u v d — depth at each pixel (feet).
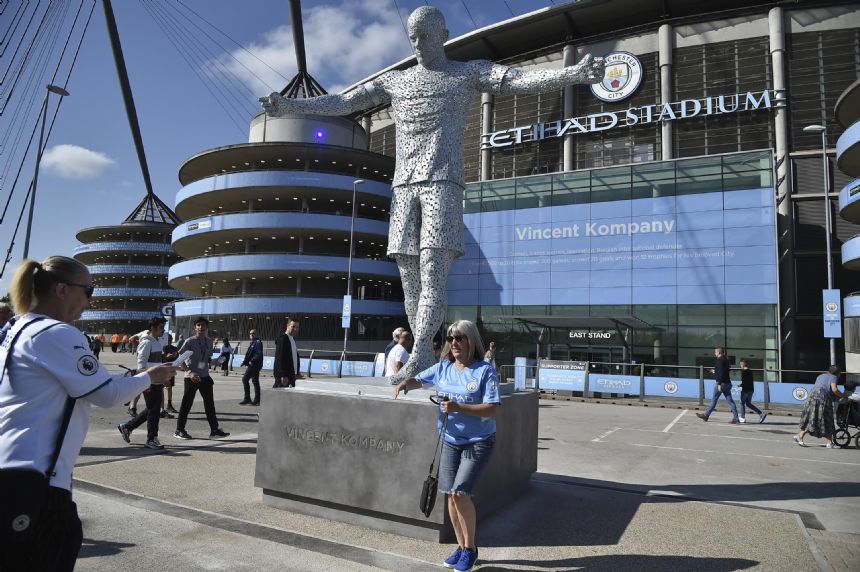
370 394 14.83
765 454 28.48
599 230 100.63
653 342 93.81
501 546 12.85
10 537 5.50
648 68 118.42
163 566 10.89
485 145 131.85
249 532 13.14
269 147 123.95
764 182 90.27
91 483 17.29
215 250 143.23
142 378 6.82
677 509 16.49
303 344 117.60
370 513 13.93
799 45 107.65
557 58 130.93
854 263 82.48
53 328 6.33
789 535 14.11
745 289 89.20
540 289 104.37
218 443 25.90
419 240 19.31
